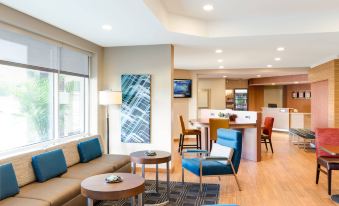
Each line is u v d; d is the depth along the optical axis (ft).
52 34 13.07
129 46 17.79
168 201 12.28
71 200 9.84
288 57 22.59
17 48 11.62
